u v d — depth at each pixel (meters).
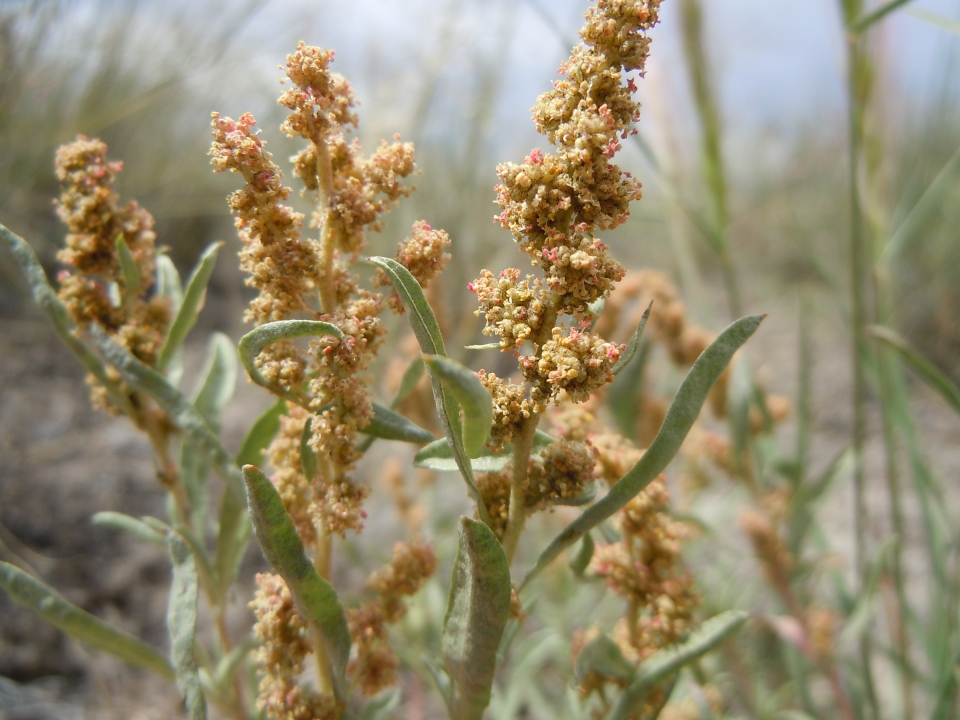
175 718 0.19
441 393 0.07
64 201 0.10
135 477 0.27
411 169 0.08
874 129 0.19
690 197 0.25
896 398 0.19
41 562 0.23
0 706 0.19
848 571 0.26
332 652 0.08
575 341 0.07
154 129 0.40
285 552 0.07
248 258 0.08
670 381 0.21
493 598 0.07
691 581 0.10
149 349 0.10
